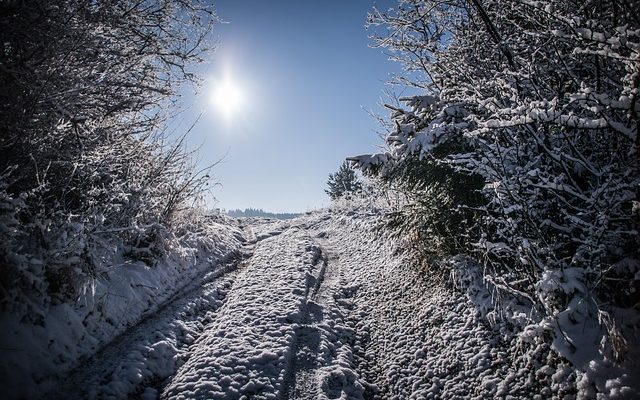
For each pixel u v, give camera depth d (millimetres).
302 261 7742
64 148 4727
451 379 3799
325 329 4969
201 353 4129
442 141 4719
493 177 3967
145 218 6180
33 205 4227
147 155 6574
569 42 3439
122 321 4398
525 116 3166
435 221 5469
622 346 2838
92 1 4895
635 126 2861
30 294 3541
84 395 3197
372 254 8148
